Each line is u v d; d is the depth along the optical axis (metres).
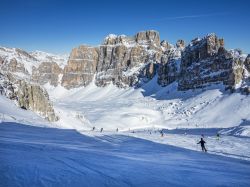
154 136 55.91
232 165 26.67
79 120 120.06
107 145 38.28
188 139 52.31
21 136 38.97
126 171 20.27
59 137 42.91
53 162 21.33
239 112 134.25
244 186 17.95
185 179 19.08
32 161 20.98
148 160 26.61
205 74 193.75
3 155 22.59
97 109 186.25
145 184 17.44
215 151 38.16
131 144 41.31
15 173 17.53
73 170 19.33
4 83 88.94
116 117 147.38
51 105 102.38
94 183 16.89
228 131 86.38
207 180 19.05
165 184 17.69
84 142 39.75
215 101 156.75
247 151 38.78
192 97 182.25
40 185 15.77
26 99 92.94
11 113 67.38
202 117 142.25
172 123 143.12
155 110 175.50
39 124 63.00
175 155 32.12
